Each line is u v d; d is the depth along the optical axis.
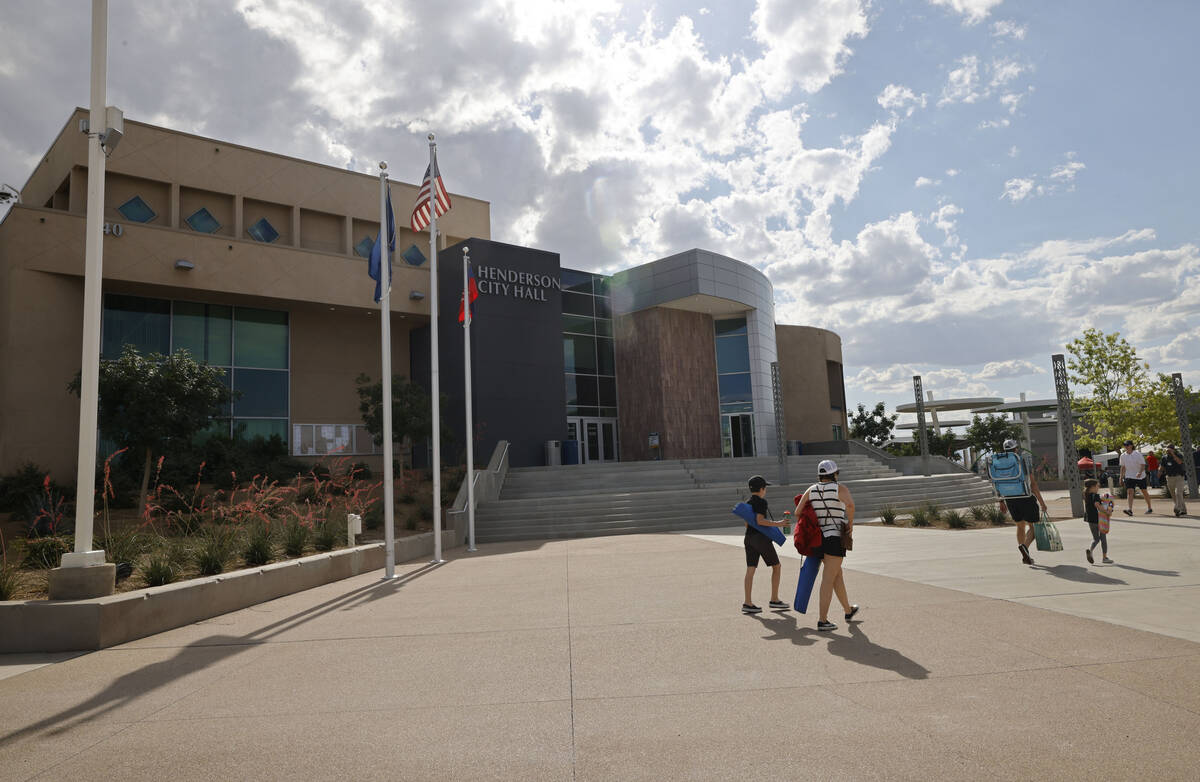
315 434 28.61
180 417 18.86
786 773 3.56
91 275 8.45
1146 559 9.88
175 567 9.91
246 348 27.48
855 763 3.65
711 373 36.19
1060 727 4.01
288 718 4.80
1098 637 5.89
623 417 35.25
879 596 8.12
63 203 26.34
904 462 35.22
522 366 29.19
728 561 12.13
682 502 21.48
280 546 12.83
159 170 26.42
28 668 6.55
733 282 34.38
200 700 5.33
